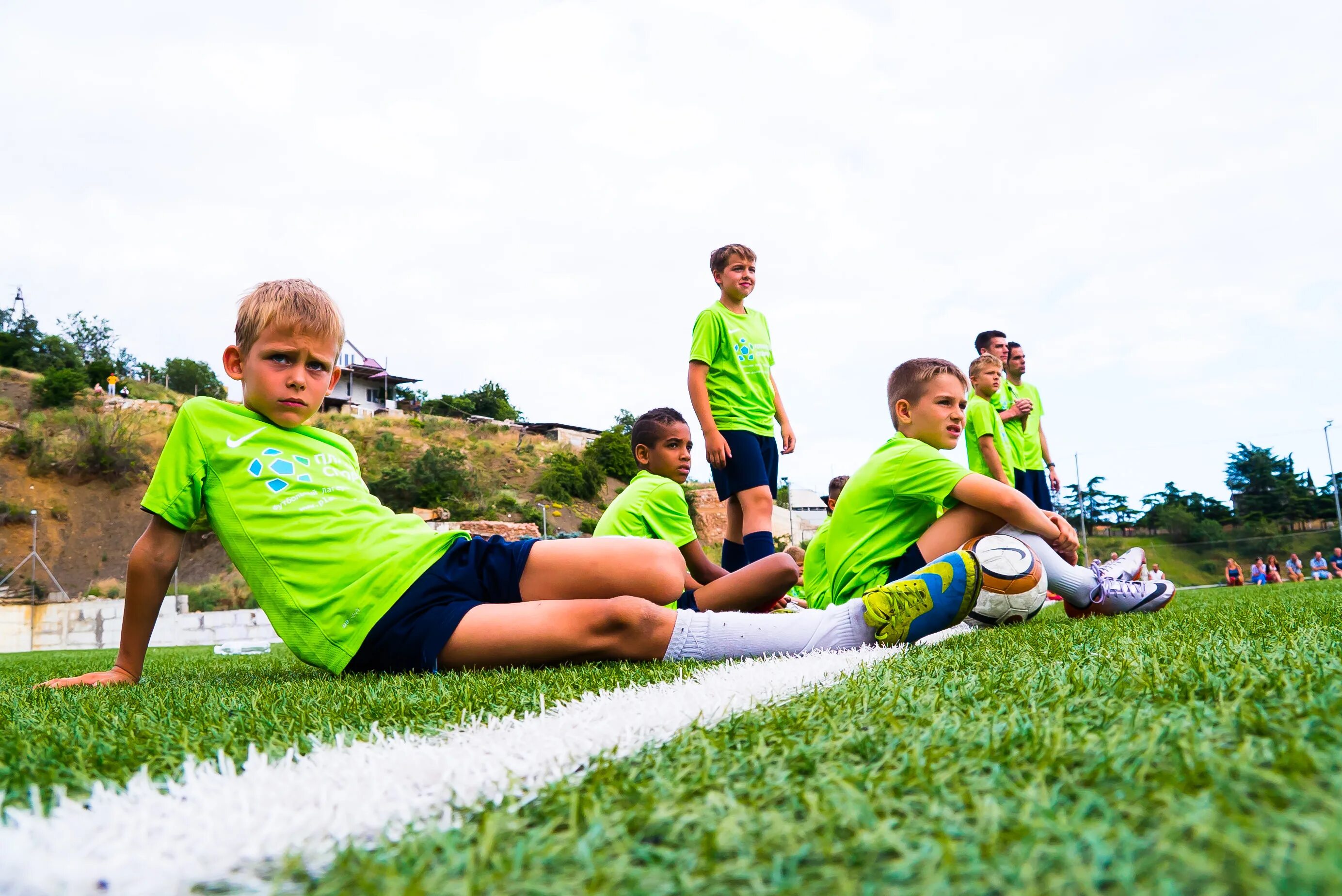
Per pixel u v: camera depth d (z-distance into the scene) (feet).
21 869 1.89
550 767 2.74
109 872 1.89
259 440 7.50
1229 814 1.69
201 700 5.55
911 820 1.89
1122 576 12.59
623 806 2.17
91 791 2.75
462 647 6.72
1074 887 1.43
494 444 184.65
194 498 7.53
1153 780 2.05
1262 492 183.83
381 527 7.43
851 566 10.69
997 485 10.08
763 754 2.63
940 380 11.35
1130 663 4.44
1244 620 7.70
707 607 9.16
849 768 2.40
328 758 3.12
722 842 1.79
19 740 3.73
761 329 17.11
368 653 7.02
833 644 6.93
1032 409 25.98
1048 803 1.92
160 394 185.37
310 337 7.68
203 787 2.68
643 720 3.51
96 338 208.03
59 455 136.36
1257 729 2.48
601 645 6.72
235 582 110.11
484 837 1.93
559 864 1.76
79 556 127.34
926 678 4.43
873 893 1.48
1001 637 7.62
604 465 183.42
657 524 13.05
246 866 1.97
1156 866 1.48
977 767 2.34
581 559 7.73
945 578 7.09
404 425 185.47
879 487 10.64
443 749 3.16
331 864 1.93
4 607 81.97
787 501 172.24
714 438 15.85
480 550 7.55
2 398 149.28
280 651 20.80
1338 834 1.46
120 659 7.78
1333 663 3.76
